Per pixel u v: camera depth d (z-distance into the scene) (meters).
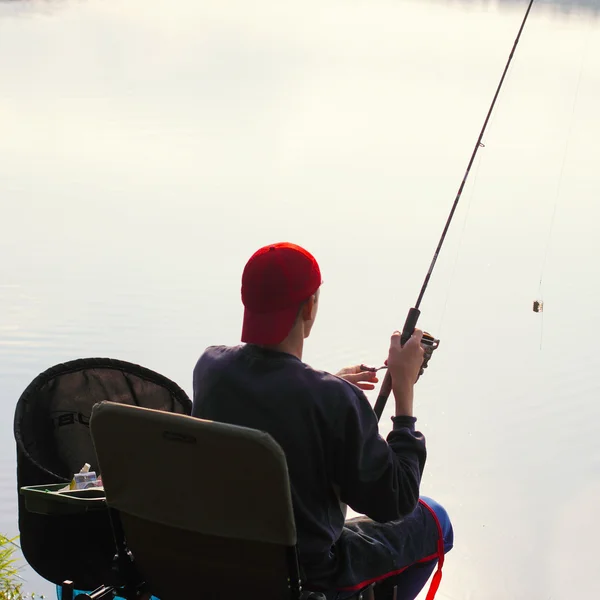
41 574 3.33
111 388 3.53
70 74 17.55
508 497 5.38
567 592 4.46
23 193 11.04
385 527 3.14
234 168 12.34
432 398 6.64
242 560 2.63
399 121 15.25
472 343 7.56
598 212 11.07
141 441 2.58
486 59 20.69
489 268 9.20
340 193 11.45
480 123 15.34
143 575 2.87
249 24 23.81
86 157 12.60
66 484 3.19
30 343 7.09
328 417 2.71
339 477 2.78
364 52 20.97
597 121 15.69
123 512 2.76
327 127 14.72
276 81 17.77
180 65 18.78
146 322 7.59
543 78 18.84
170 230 9.93
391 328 7.70
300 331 2.88
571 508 5.25
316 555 2.81
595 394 6.70
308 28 23.56
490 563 4.74
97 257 9.09
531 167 12.97
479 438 6.05
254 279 2.81
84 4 25.41
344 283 8.64
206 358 2.92
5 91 16.03
